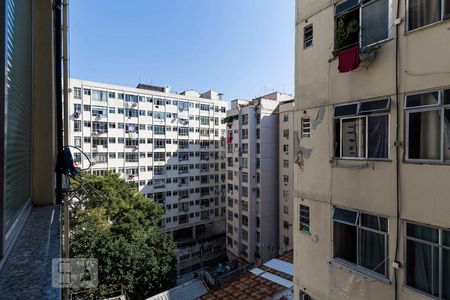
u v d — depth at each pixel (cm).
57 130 383
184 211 3569
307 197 622
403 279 434
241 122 3044
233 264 2922
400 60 448
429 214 404
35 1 350
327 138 575
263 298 1133
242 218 3022
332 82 567
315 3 614
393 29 459
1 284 146
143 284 1491
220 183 3972
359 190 506
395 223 446
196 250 3300
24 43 280
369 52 480
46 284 149
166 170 3428
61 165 379
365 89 502
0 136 164
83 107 2791
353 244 521
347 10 541
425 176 411
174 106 3519
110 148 2956
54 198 357
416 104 427
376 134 484
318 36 604
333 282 548
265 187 2884
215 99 4044
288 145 2819
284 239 2850
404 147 440
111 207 1834
